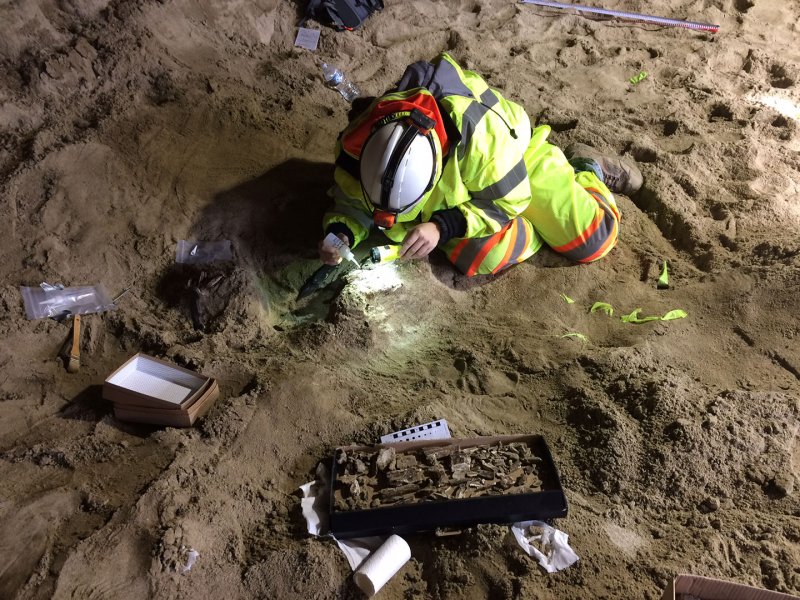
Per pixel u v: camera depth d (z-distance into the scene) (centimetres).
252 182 336
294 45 452
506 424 243
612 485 219
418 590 192
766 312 283
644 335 279
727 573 194
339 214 282
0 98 350
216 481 213
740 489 219
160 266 299
